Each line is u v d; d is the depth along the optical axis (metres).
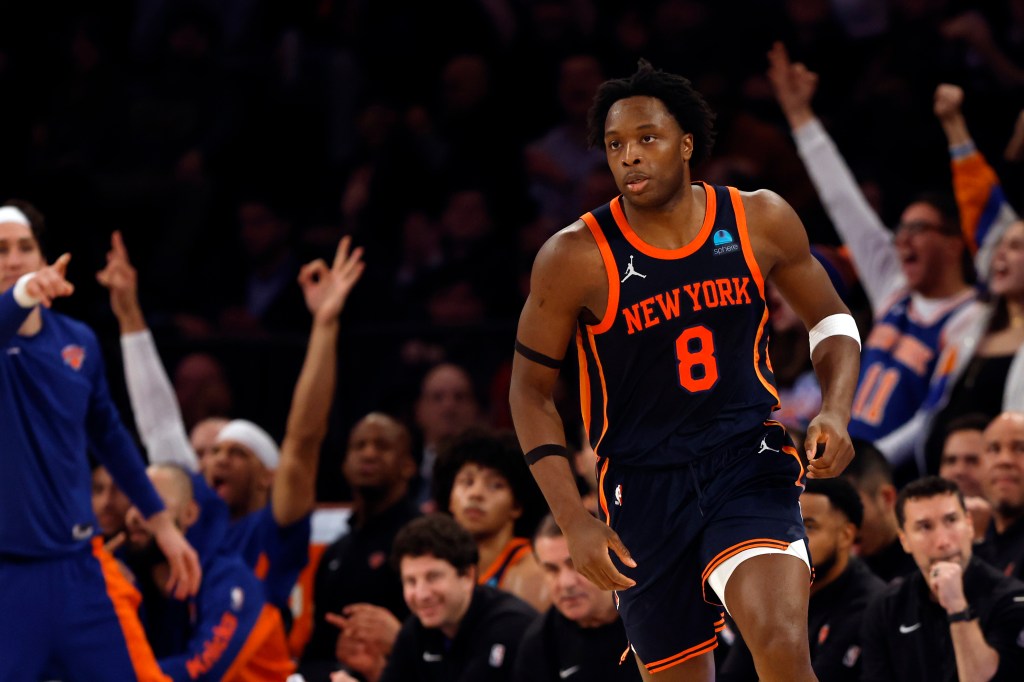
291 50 37.03
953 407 21.14
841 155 30.19
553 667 17.06
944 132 29.56
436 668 17.84
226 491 22.14
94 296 29.97
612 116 10.99
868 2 33.28
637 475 11.24
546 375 11.37
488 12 36.75
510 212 33.41
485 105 34.81
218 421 23.75
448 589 17.47
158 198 35.12
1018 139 22.59
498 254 31.84
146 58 39.44
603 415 11.35
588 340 11.34
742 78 32.94
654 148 10.88
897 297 22.88
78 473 16.83
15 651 16.23
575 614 16.69
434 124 35.72
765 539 10.73
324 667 20.41
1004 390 20.80
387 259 33.66
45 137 37.47
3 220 16.58
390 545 21.28
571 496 10.99
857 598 16.88
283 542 20.92
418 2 37.50
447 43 37.09
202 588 19.48
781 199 11.38
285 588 20.98
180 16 37.41
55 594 16.47
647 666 11.51
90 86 37.28
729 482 11.02
